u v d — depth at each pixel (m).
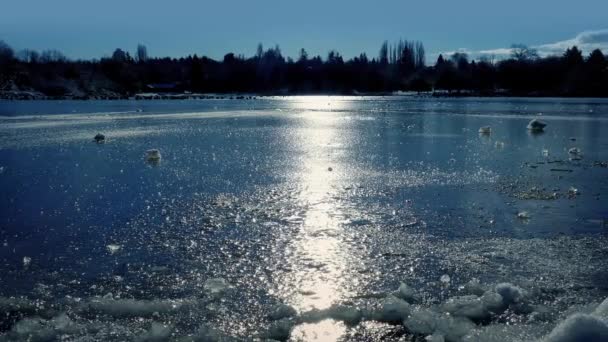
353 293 7.11
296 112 50.91
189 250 8.84
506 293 6.77
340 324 6.27
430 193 13.04
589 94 96.12
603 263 8.05
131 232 9.87
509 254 8.50
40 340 6.00
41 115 45.78
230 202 12.14
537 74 102.81
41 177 15.48
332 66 129.00
